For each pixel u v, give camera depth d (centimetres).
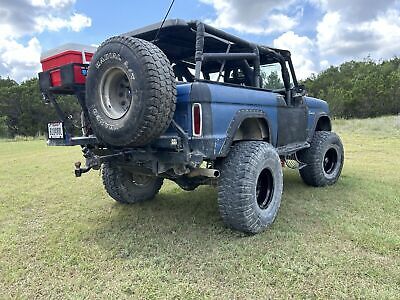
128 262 271
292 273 245
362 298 213
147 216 386
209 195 474
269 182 344
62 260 278
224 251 285
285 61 444
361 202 417
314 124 499
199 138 281
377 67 4803
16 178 662
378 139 1280
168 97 265
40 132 3603
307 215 374
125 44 268
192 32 350
